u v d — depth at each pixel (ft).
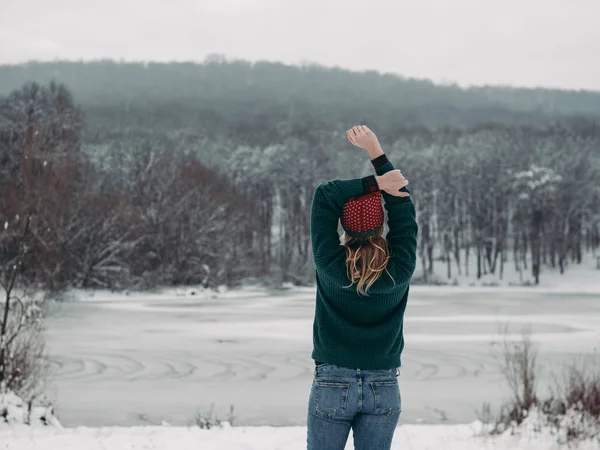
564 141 400.06
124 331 93.09
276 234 341.62
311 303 152.97
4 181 158.30
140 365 65.26
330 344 9.77
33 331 33.30
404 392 52.70
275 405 48.03
